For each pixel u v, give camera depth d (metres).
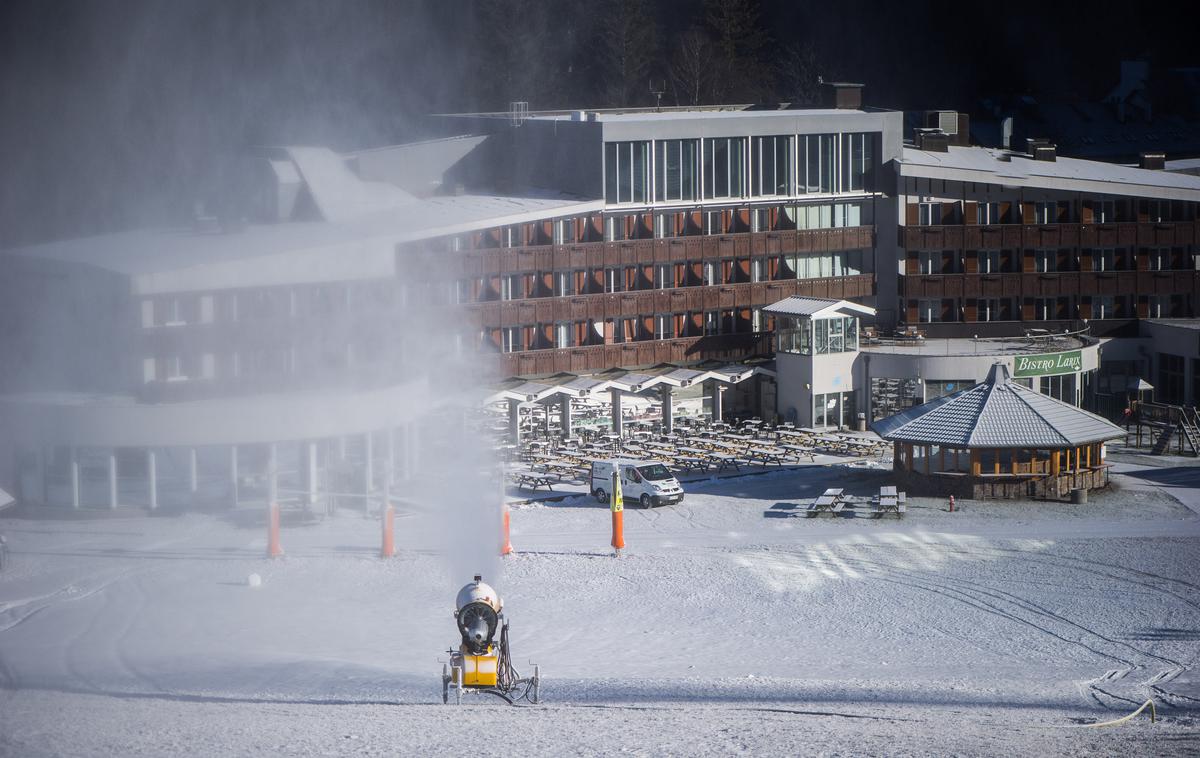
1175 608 134.00
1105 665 114.00
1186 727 78.62
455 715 82.75
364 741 72.12
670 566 153.12
